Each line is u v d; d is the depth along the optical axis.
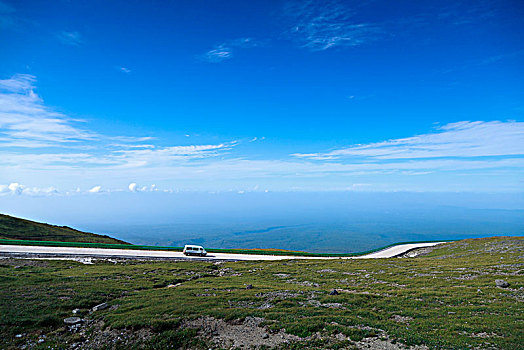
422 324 20.59
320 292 29.47
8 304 24.77
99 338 20.23
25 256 58.19
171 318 22.05
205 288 32.97
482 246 64.31
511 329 18.69
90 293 29.08
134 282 35.91
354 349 17.33
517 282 30.28
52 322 22.47
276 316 22.09
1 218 100.19
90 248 72.31
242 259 66.31
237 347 18.48
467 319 21.00
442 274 38.34
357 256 79.69
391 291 30.41
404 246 96.31
